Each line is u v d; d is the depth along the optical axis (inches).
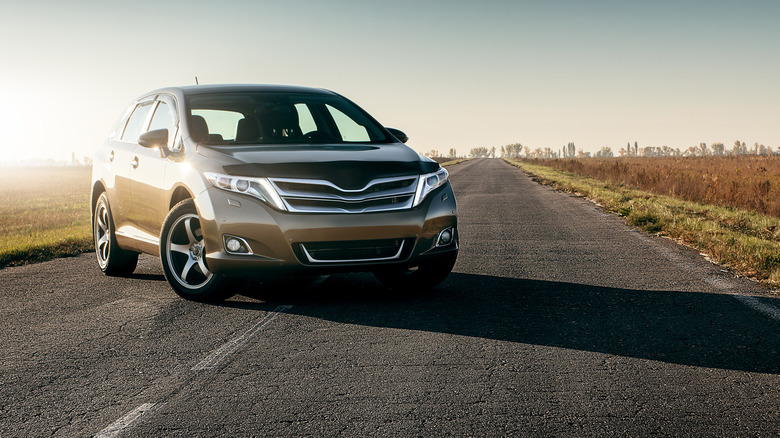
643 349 162.2
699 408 123.6
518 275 266.2
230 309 209.9
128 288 250.1
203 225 207.3
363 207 202.7
